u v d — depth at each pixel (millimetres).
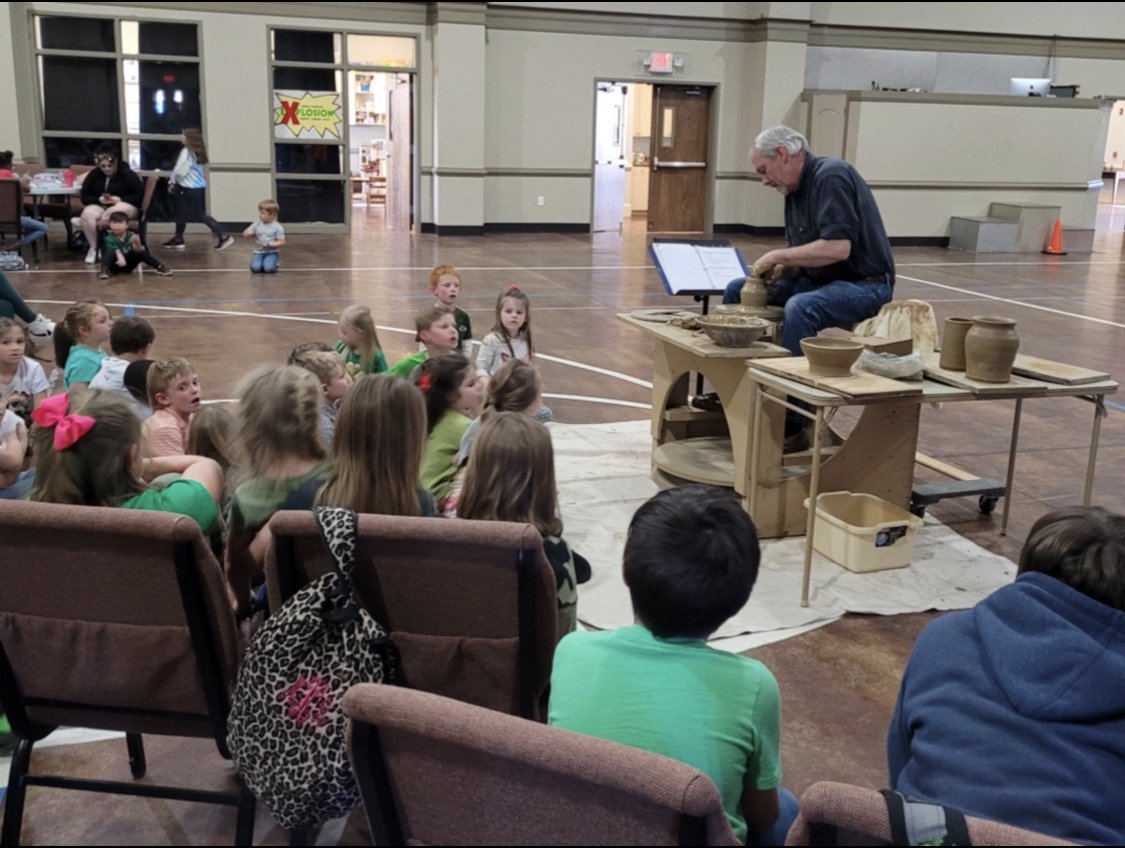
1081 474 4672
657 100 15227
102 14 12930
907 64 15734
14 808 2008
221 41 13398
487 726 1138
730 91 15281
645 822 1101
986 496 4086
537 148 14805
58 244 12086
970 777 1422
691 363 4062
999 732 1439
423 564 1831
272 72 13672
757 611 3215
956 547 3762
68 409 2150
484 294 9500
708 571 1501
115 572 1839
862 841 1030
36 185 10875
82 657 1924
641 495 4191
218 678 1927
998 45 15977
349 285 9805
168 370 3211
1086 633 1458
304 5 13523
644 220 17812
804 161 4250
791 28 14820
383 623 1909
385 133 18859
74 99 13164
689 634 1533
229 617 1894
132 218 10758
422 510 2275
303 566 1903
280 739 1756
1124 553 1502
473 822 1225
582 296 9555
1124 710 1409
